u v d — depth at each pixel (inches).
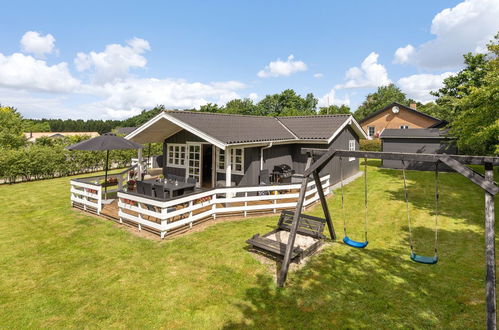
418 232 301.6
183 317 163.3
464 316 163.8
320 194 264.7
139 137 475.8
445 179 613.6
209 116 483.2
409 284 198.1
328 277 208.2
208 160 548.7
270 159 484.7
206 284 198.1
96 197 350.3
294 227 208.1
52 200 433.1
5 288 193.2
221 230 302.7
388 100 2549.2
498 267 223.6
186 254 244.5
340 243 273.3
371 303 176.2
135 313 166.9
